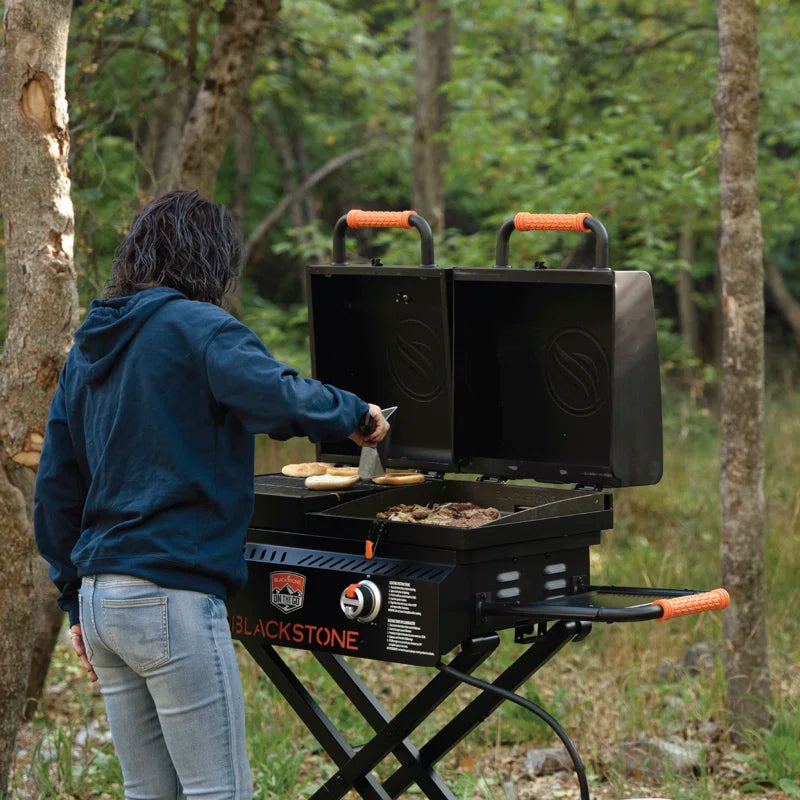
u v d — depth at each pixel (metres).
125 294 3.11
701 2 13.20
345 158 16.44
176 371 2.90
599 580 7.98
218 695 2.91
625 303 3.31
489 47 13.60
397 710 5.81
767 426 12.40
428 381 3.83
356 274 3.75
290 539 3.53
